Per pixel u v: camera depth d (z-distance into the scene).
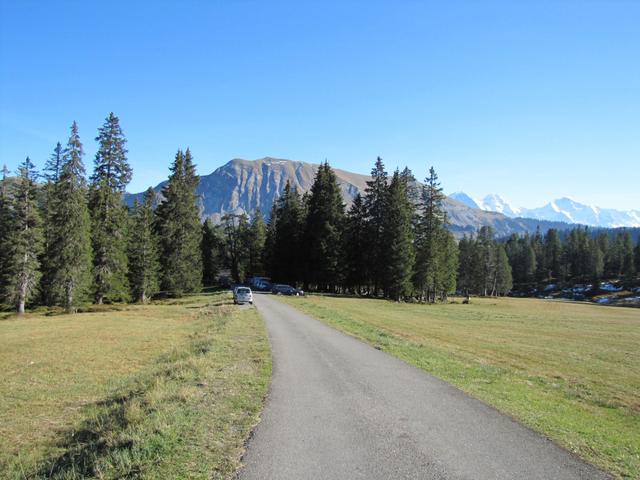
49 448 9.27
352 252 68.06
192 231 63.41
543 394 11.68
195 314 40.09
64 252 47.31
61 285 47.72
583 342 28.61
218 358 14.59
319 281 64.44
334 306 44.91
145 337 26.70
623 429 8.80
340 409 8.84
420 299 69.12
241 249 102.19
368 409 8.88
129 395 12.61
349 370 12.99
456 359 16.64
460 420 8.27
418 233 67.25
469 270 122.25
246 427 7.56
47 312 47.88
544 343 26.92
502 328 35.97
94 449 7.38
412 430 7.58
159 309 46.88
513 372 15.20
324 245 63.06
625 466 6.25
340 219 65.25
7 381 15.93
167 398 9.62
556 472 5.94
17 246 45.62
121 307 51.25
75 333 28.97
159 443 6.62
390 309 48.72
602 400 11.91
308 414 8.43
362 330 24.64
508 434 7.50
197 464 5.94
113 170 53.97
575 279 156.12
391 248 61.72
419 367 13.99
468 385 11.61
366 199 67.50
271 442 6.84
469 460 6.27
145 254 58.09
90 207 54.53
